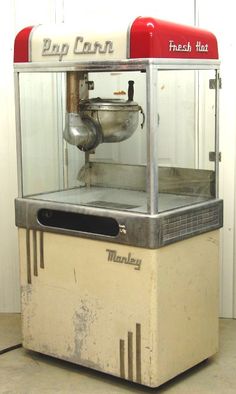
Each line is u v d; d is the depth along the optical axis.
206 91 3.03
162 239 2.68
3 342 3.35
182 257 2.82
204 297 2.99
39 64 2.90
